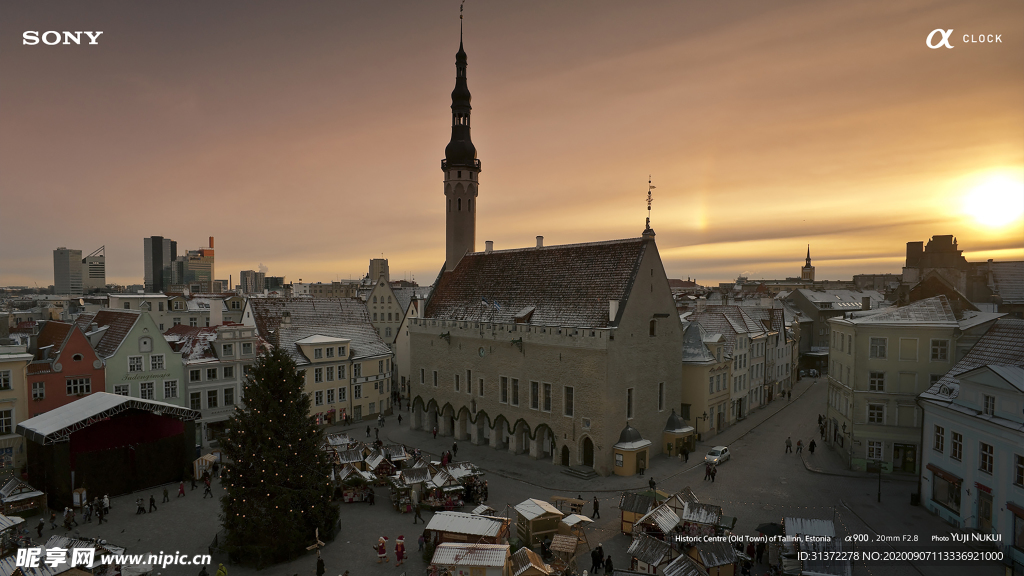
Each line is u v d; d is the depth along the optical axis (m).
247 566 35.84
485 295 69.00
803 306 124.25
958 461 39.59
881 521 41.09
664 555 33.16
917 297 68.50
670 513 37.59
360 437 68.00
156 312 98.44
